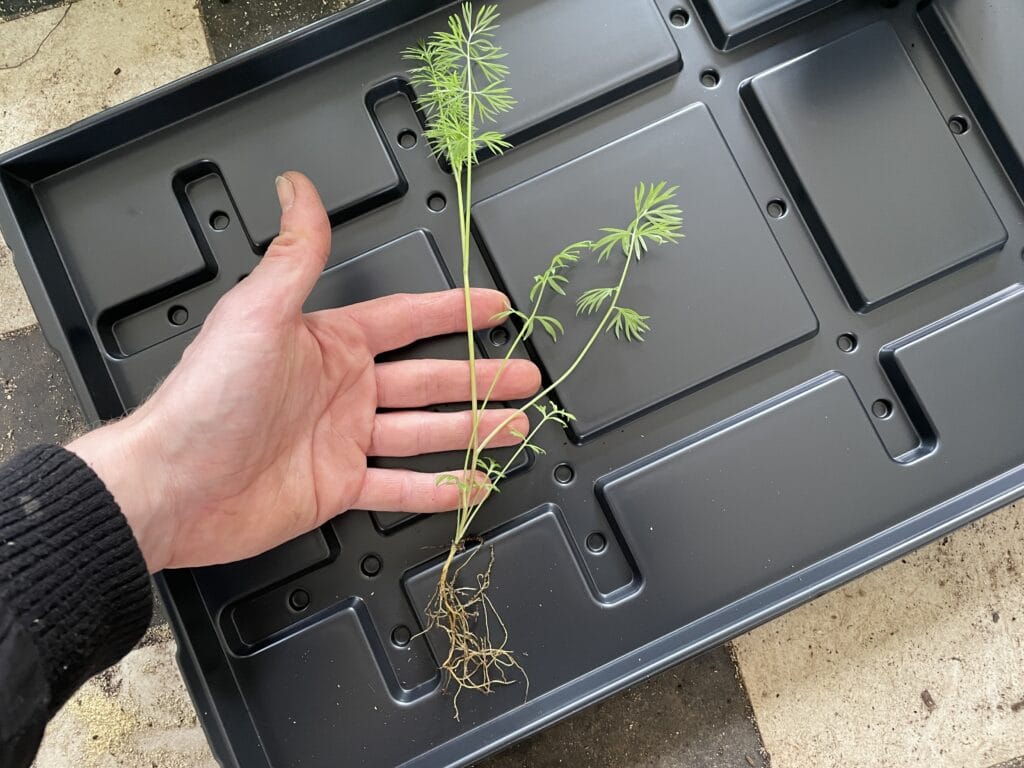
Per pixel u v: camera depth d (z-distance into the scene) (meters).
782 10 0.43
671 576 0.40
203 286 0.43
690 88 0.43
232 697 0.40
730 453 0.41
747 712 0.46
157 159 0.42
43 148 0.40
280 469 0.38
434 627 0.40
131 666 0.47
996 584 0.47
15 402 0.48
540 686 0.40
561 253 0.39
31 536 0.30
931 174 0.42
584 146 0.43
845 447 0.41
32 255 0.40
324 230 0.37
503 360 0.40
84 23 0.50
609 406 0.41
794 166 0.42
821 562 0.40
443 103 0.40
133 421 0.35
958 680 0.46
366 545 0.41
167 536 0.36
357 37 0.42
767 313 0.42
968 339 0.42
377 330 0.40
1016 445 0.41
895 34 0.43
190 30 0.50
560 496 0.42
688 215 0.42
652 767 0.46
